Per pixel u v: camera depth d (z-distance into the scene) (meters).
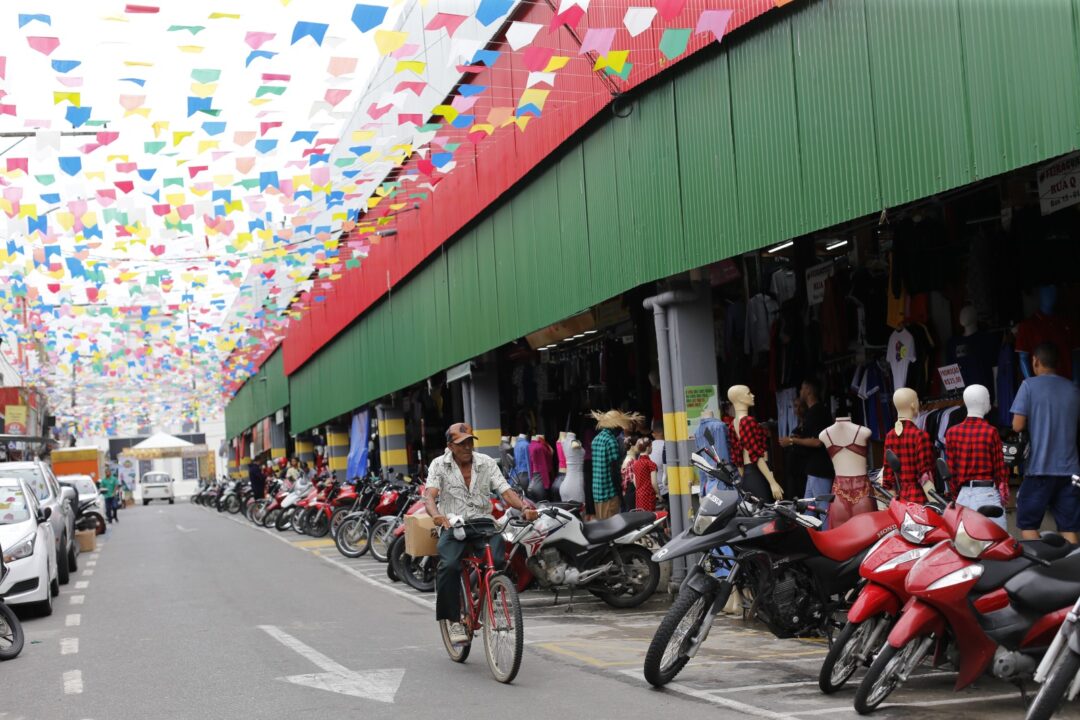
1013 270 9.55
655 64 11.34
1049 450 8.24
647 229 12.08
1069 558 5.99
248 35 8.27
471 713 6.65
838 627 7.68
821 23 8.97
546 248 15.22
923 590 6.03
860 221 11.07
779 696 6.77
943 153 7.71
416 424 28.12
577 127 13.51
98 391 49.53
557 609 11.64
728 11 8.12
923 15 7.85
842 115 8.74
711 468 7.57
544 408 19.97
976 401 8.23
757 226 9.96
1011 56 7.09
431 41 17.84
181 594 14.29
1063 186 8.66
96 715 7.07
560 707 6.73
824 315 11.77
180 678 8.21
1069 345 9.02
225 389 48.38
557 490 15.63
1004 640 6.01
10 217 12.49
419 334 22.72
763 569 7.45
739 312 13.39
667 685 7.27
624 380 16.91
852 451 9.33
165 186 12.27
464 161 18.03
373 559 18.78
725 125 10.42
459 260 19.61
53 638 10.74
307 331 37.78
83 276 16.86
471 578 8.28
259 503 32.62
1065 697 6.29
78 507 24.69
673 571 11.86
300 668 8.41
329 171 12.82
